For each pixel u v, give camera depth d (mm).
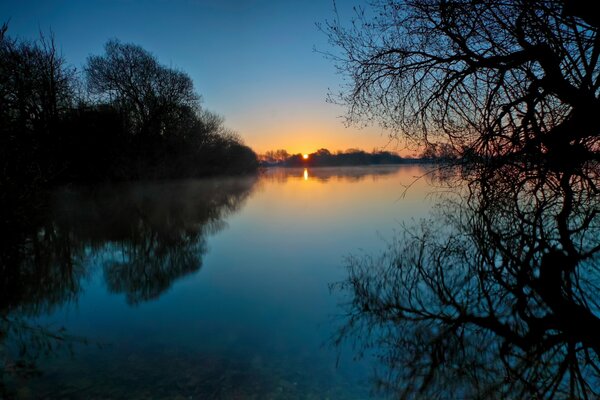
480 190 7723
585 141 6363
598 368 3611
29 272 7371
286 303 5598
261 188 31266
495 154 6949
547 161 6652
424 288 5840
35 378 3461
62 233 11727
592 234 8211
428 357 3867
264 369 3689
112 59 27203
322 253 8625
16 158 8750
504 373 3564
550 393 3258
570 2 5039
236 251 9219
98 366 3721
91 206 17703
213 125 37625
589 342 4098
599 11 4879
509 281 5914
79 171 19297
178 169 31062
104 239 10922
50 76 17125
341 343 4234
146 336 4488
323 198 21109
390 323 4695
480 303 5160
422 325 4586
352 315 5023
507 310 4902
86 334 4527
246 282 6707
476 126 7105
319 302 5578
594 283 5688
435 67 7539
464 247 8055
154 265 8109
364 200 19156
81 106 20094
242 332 4594
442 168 7738
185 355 3988
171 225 13297
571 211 8758
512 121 6441
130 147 25188
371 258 7871
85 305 5605
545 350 3947
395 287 5957
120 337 4441
